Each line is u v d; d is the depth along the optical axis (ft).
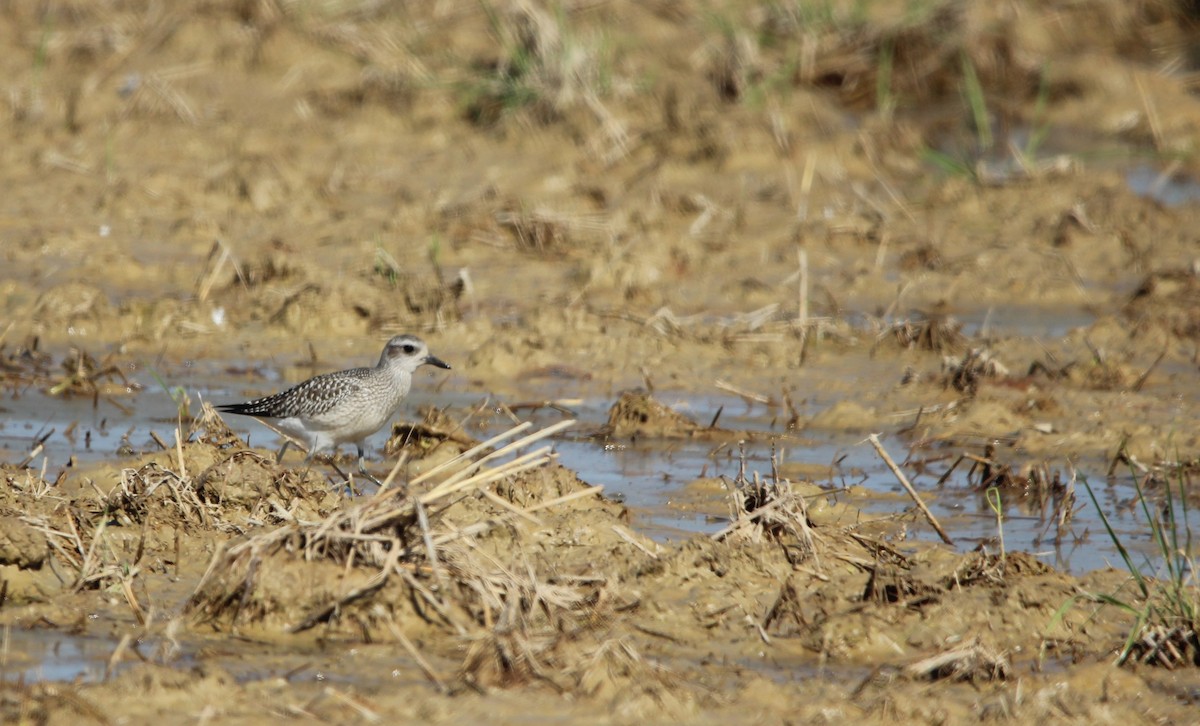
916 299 63.62
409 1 99.09
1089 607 32.83
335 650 29.37
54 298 55.57
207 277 60.13
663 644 30.53
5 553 31.68
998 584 33.40
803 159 82.23
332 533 30.53
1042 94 91.50
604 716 26.63
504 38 89.56
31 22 95.40
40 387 48.55
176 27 94.32
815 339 57.31
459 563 30.83
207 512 35.06
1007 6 104.78
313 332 56.24
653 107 86.28
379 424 42.55
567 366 53.26
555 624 30.12
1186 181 83.30
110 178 73.77
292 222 69.67
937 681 29.43
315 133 82.89
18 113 81.76
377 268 61.16
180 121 82.94
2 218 67.41
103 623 30.17
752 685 28.14
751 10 100.63
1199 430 47.34
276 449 44.21
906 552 36.37
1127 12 108.06
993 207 75.82
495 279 63.16
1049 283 65.10
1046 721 27.30
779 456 44.60
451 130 84.58
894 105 92.99
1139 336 57.88
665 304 60.75
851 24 98.12
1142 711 28.32
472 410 48.19
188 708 26.25
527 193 75.31
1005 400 49.78
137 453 42.04
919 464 44.19
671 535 36.99
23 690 26.43
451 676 28.22
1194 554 37.14
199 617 30.45
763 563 33.91
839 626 30.89
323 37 93.76
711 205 73.15
